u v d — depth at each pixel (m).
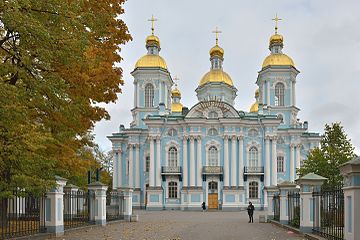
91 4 21.14
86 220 30.52
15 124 15.78
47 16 16.45
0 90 14.11
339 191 17.44
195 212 60.75
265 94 75.38
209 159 69.00
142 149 73.06
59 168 22.80
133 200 71.56
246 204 67.62
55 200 22.73
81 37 16.81
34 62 16.41
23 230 21.31
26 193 19.73
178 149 69.62
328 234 18.83
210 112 69.56
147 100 76.38
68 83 19.27
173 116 70.50
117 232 25.84
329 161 40.06
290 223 28.47
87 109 20.92
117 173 75.25
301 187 23.41
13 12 14.60
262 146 69.50
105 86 23.16
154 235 24.00
